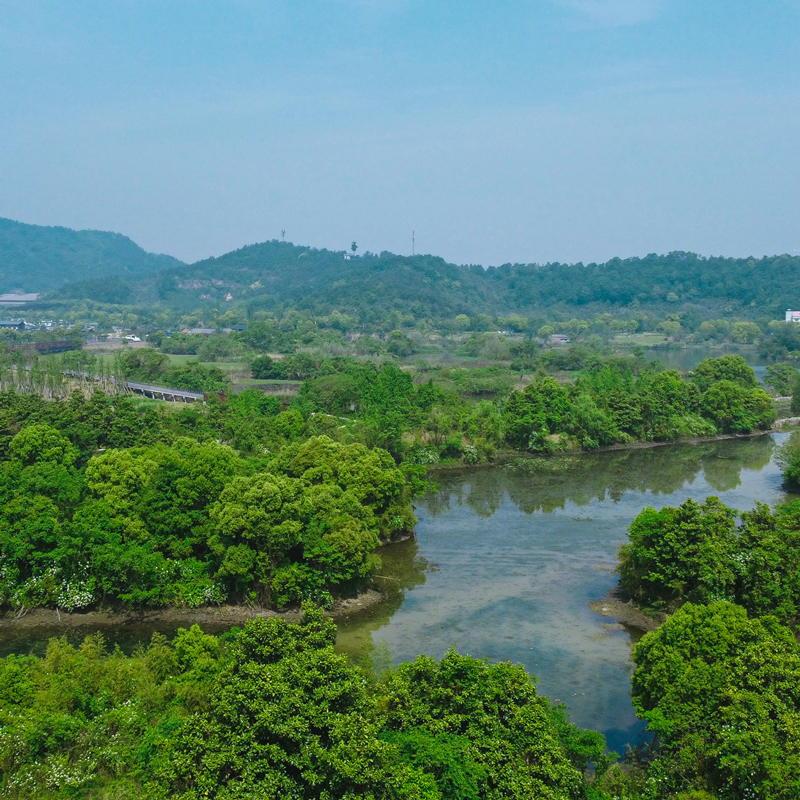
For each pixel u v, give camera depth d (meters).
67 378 179.75
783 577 63.94
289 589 70.31
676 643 48.69
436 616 71.31
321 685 36.12
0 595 71.06
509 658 62.88
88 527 72.50
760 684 41.78
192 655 50.84
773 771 35.94
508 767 35.97
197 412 130.50
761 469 129.88
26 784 38.72
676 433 153.12
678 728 43.09
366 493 89.62
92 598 71.56
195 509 77.19
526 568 83.62
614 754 41.25
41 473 80.25
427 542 92.56
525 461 137.75
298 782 32.97
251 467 89.81
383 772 32.94
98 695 47.25
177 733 35.53
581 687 58.12
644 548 72.31
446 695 40.09
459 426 141.25
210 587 72.31
